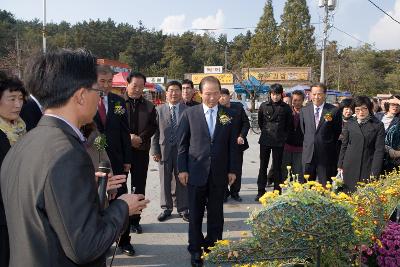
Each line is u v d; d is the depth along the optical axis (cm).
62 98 135
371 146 439
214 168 365
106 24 8244
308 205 174
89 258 120
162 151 509
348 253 215
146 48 7738
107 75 371
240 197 618
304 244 184
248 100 2902
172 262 382
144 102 459
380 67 5803
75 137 134
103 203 157
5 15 6931
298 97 627
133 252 397
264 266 212
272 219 176
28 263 122
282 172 623
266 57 4950
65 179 119
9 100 273
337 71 4819
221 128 368
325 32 1895
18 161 131
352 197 246
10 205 130
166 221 502
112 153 374
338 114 546
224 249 193
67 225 117
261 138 609
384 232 229
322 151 543
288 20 4772
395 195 252
